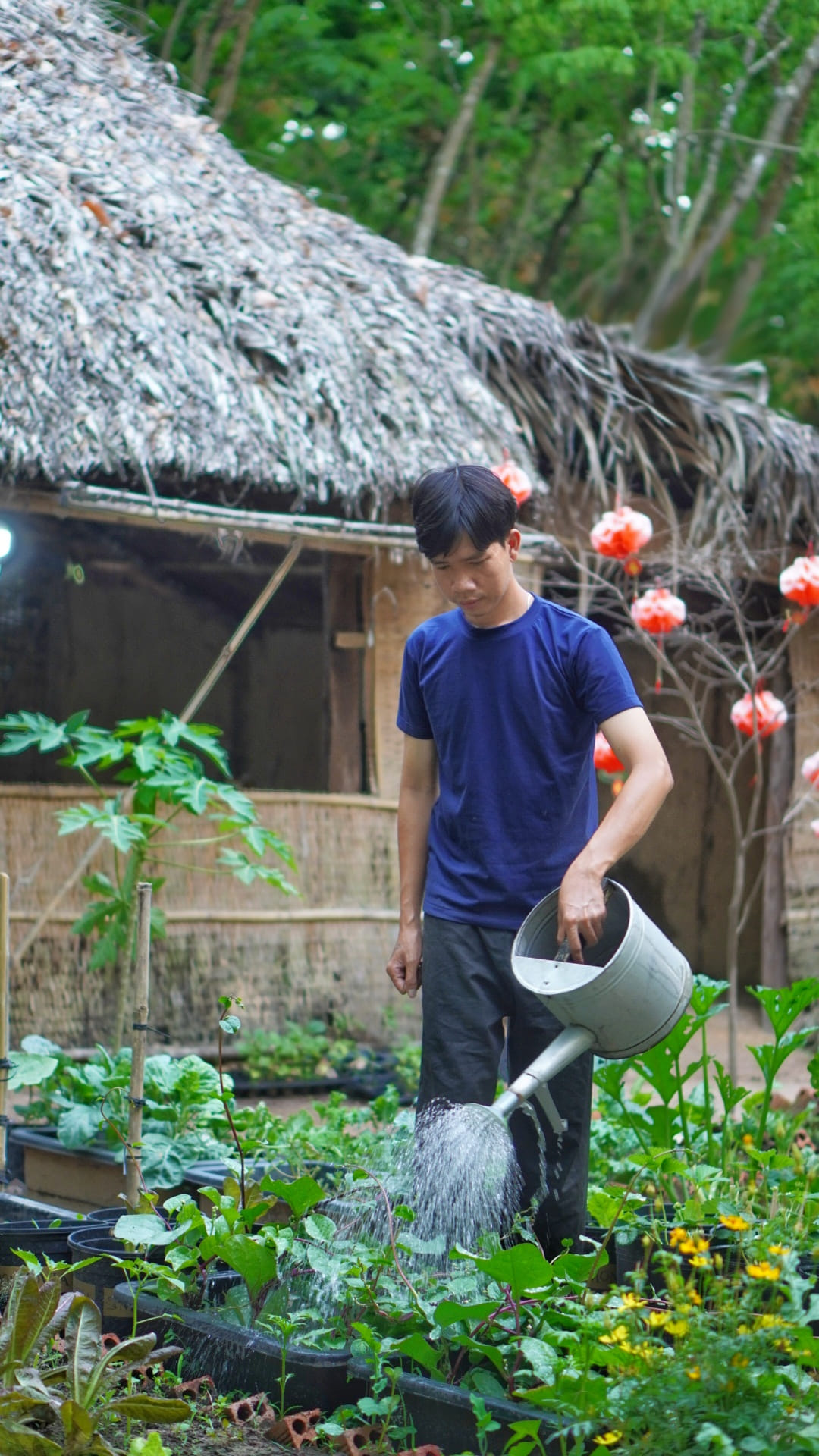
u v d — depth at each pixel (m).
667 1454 2.11
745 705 5.36
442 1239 2.69
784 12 12.61
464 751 2.95
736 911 4.98
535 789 2.92
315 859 6.79
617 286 14.14
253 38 12.79
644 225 14.31
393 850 6.98
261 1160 4.01
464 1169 2.62
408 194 14.15
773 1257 2.42
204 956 6.46
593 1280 3.35
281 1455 2.42
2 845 6.02
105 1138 4.26
